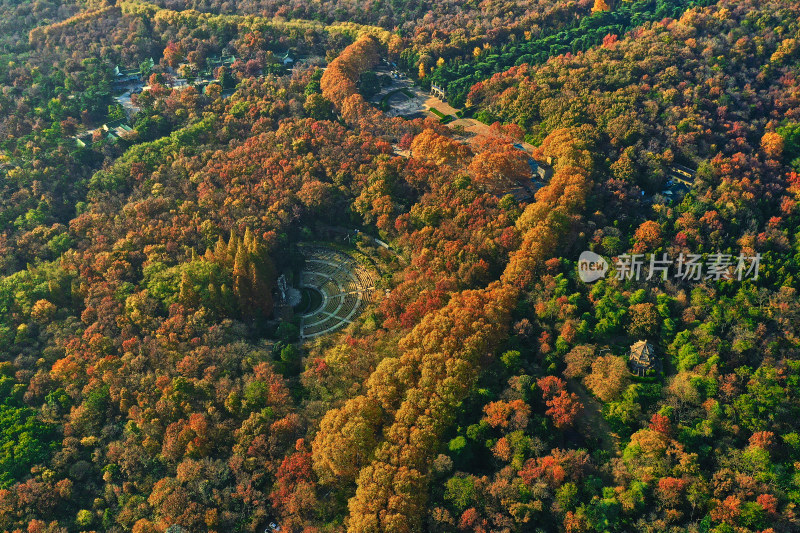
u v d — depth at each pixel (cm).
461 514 17338
